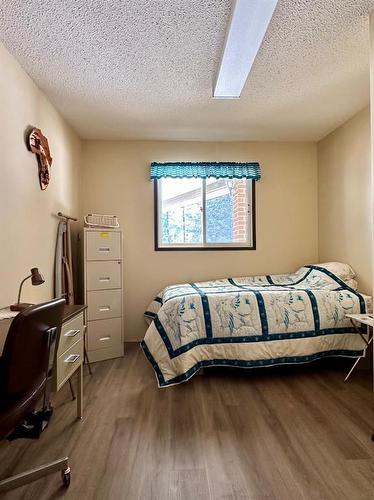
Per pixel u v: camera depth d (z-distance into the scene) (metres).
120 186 3.88
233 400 2.34
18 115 2.20
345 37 2.00
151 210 3.89
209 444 1.81
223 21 1.84
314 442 1.82
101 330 3.25
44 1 1.68
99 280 3.26
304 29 1.92
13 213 2.11
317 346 2.77
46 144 2.64
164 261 3.90
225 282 3.67
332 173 3.69
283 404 2.28
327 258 3.82
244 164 3.91
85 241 3.21
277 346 2.72
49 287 2.75
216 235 3.99
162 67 2.31
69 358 1.88
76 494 1.44
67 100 2.80
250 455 1.71
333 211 3.68
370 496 1.42
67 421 2.07
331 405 2.26
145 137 3.80
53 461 1.59
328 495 1.42
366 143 3.05
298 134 3.76
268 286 3.40
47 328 1.30
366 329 2.83
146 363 3.16
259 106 2.98
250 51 2.06
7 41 1.98
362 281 3.16
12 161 2.10
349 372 2.73
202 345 2.68
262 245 3.98
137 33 1.94
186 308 2.69
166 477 1.54
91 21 1.83
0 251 1.94
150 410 2.21
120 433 1.93
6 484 1.36
